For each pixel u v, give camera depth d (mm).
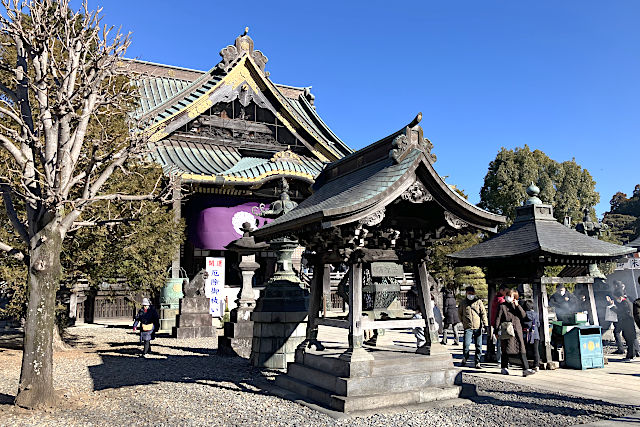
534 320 9781
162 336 16938
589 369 9742
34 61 7266
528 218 11109
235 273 27594
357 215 6164
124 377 9078
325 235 7207
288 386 7629
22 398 6668
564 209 39312
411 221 7508
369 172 7441
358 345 6633
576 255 9711
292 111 27516
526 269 10188
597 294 15930
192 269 25469
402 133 6895
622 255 10211
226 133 27312
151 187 12641
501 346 9258
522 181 38906
